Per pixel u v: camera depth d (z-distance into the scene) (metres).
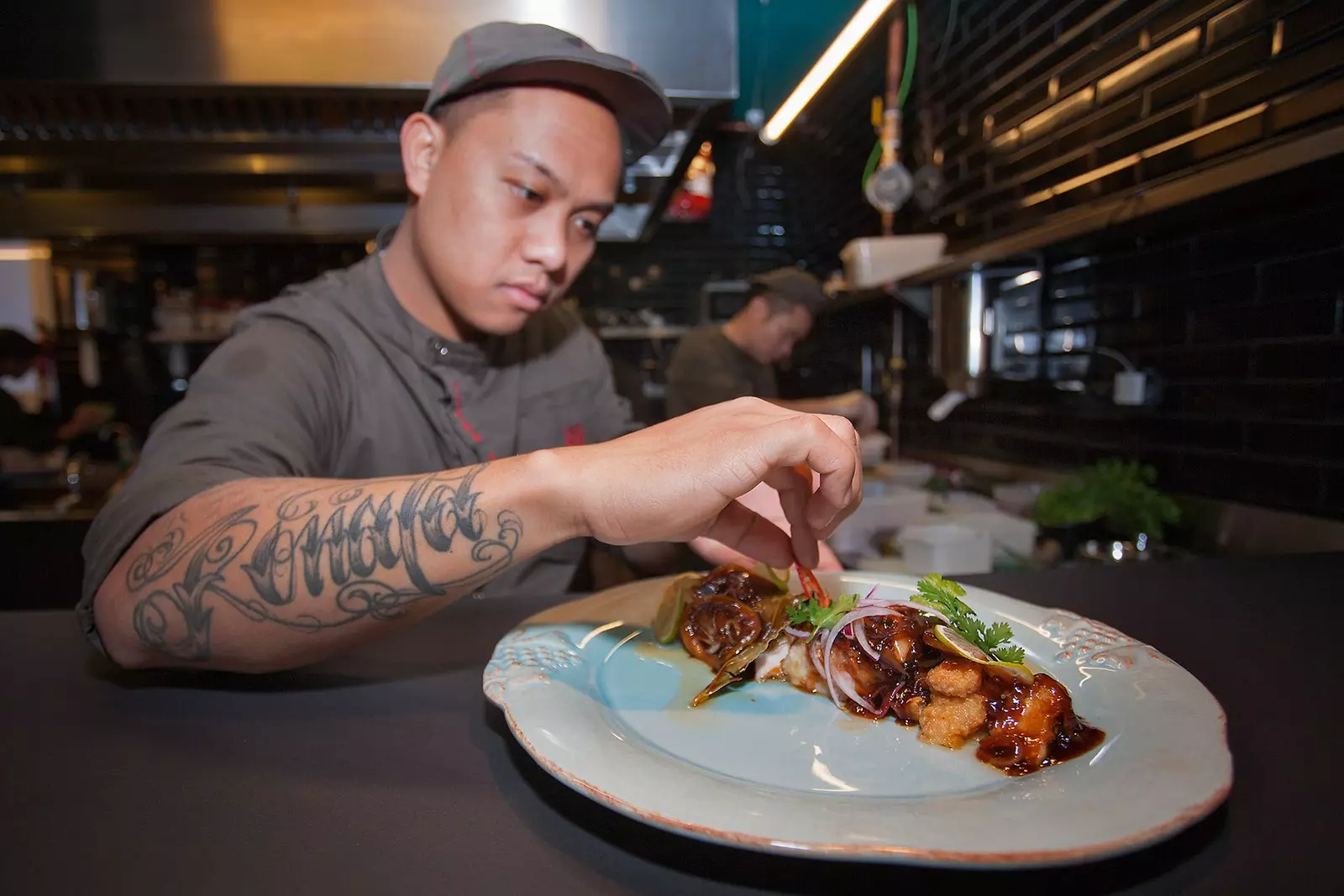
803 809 0.38
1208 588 0.84
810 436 0.52
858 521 1.66
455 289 1.00
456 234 0.96
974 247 2.29
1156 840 0.34
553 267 0.98
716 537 0.73
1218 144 1.29
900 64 2.79
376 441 1.12
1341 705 0.54
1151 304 1.61
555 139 0.91
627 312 4.61
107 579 0.63
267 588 0.56
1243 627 0.71
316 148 1.80
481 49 0.92
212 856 0.39
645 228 2.64
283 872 0.38
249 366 0.91
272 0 1.42
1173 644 0.67
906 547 1.45
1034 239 1.49
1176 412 1.54
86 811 0.43
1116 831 0.35
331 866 0.38
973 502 1.85
